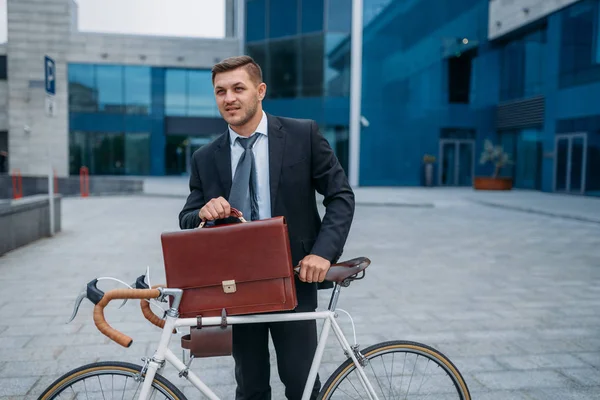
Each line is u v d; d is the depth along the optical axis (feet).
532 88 71.00
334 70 76.48
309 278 5.93
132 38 94.94
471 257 23.25
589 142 58.80
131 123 96.73
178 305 5.74
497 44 79.20
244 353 6.95
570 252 24.68
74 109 94.22
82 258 21.99
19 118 91.91
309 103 78.02
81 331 12.69
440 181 80.07
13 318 13.66
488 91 79.87
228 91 6.09
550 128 65.57
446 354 11.43
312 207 6.76
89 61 93.97
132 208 44.29
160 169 98.53
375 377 6.55
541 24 68.90
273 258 5.63
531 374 10.35
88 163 95.81
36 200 26.32
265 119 6.59
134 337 12.28
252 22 82.53
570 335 12.75
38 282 17.70
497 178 71.00
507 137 78.48
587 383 9.93
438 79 78.43
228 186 6.60
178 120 98.12
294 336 6.66
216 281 5.68
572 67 61.41
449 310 14.92
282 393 9.38
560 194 63.36
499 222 36.78
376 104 77.05
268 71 81.20
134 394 5.94
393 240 28.14
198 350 5.73
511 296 16.56
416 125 78.43
